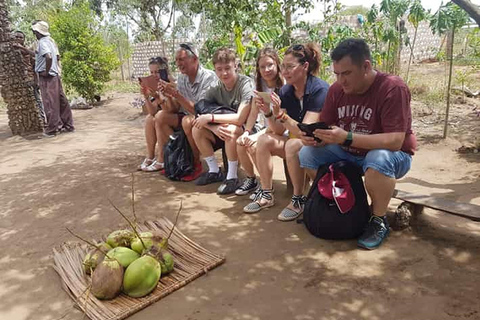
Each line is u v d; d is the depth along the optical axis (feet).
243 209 11.69
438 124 20.22
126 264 8.17
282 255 9.28
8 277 9.04
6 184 15.24
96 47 33.50
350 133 8.95
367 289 7.91
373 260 8.86
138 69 50.31
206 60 25.32
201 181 13.97
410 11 21.59
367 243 9.30
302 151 10.34
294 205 11.08
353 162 10.07
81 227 11.24
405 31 25.21
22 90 23.70
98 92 35.50
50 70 22.62
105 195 13.48
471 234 9.70
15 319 7.66
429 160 15.35
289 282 8.28
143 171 15.72
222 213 11.65
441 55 30.53
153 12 37.37
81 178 15.35
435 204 9.55
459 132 18.53
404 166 9.34
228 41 23.95
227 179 13.25
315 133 9.15
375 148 9.00
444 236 9.65
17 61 23.44
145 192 13.57
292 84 10.92
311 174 10.54
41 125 24.49
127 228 10.78
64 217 11.98
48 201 13.26
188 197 12.98
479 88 26.96
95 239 10.41
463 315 7.04
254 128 13.21
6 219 12.09
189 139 14.29
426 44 43.50
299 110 11.25
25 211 12.58
